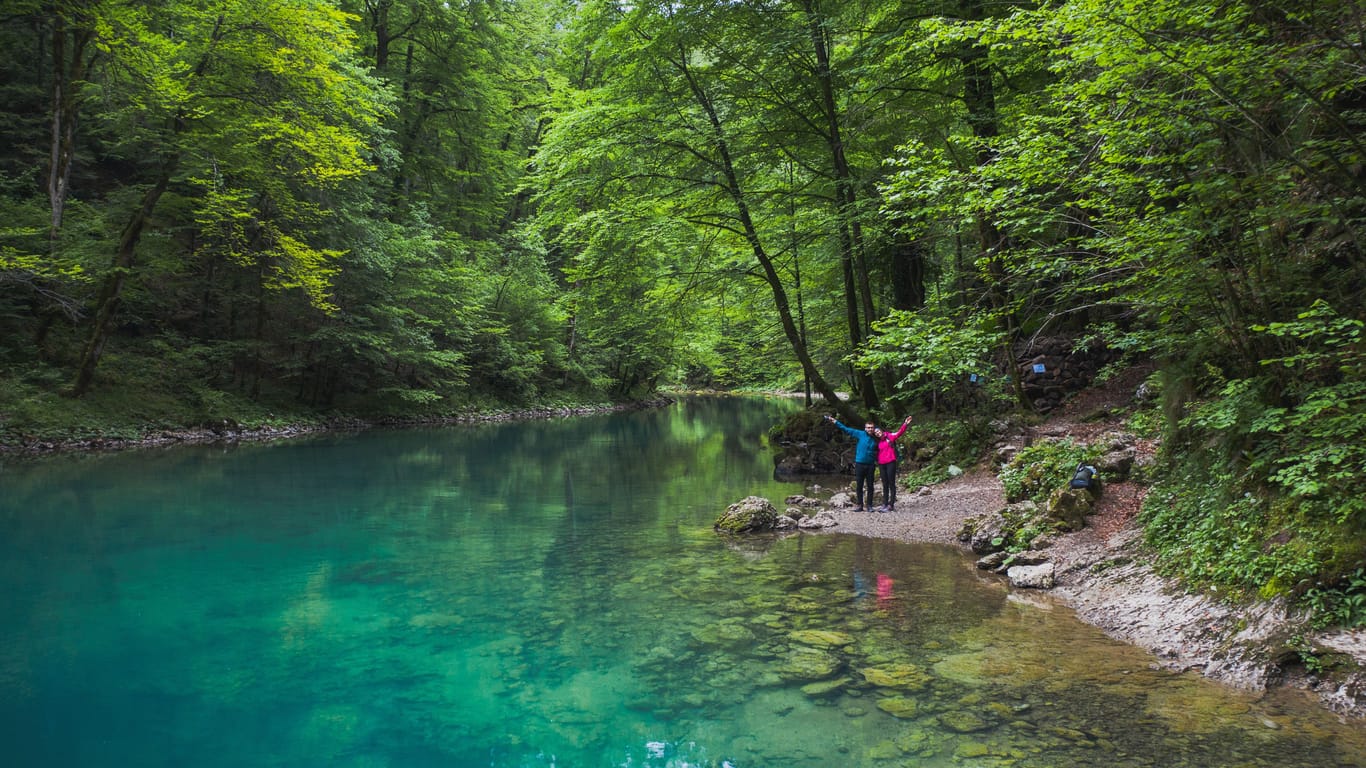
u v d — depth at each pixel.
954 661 4.79
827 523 9.77
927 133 12.12
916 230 8.36
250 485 13.20
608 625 5.72
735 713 4.08
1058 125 5.89
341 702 4.33
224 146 17.97
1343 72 4.37
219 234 19.69
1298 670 4.21
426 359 26.95
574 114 12.98
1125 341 6.93
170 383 20.55
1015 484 8.86
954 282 13.66
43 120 20.02
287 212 19.73
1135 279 5.84
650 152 13.67
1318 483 4.52
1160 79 4.83
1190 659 4.69
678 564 7.74
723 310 19.84
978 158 11.31
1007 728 3.79
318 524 10.00
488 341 33.28
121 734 3.93
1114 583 6.13
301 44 17.53
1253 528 5.30
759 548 8.50
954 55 11.42
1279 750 3.48
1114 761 3.41
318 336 22.84
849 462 15.57
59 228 16.73
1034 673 4.56
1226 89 4.59
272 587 6.87
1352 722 3.71
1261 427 5.25
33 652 5.18
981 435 11.96
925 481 11.91
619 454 20.08
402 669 4.84
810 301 21.00
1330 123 4.95
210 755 3.70
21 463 14.62
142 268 18.70
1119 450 8.45
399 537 9.23
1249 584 4.95
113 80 16.83
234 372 23.67
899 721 3.91
